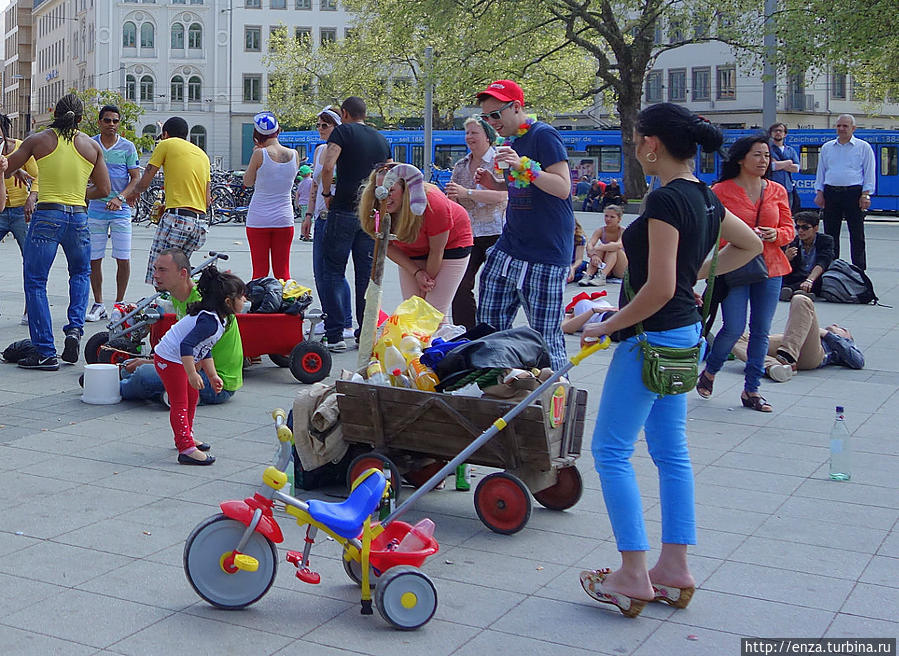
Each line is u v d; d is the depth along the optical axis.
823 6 30.70
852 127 14.59
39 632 3.97
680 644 3.96
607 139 44.56
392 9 39.84
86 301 9.04
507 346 5.34
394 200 6.16
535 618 4.19
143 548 4.85
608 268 14.98
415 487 5.92
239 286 6.11
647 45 38.62
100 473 5.95
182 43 76.88
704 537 5.14
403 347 5.59
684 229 4.05
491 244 8.65
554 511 5.56
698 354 4.23
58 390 7.98
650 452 4.39
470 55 37.69
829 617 4.21
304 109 60.47
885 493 5.86
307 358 8.31
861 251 14.86
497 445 5.19
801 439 7.02
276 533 4.18
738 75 61.53
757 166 7.64
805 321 9.16
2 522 5.15
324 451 5.66
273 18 77.12
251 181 9.99
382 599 4.00
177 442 6.16
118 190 10.95
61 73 92.69
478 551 4.94
